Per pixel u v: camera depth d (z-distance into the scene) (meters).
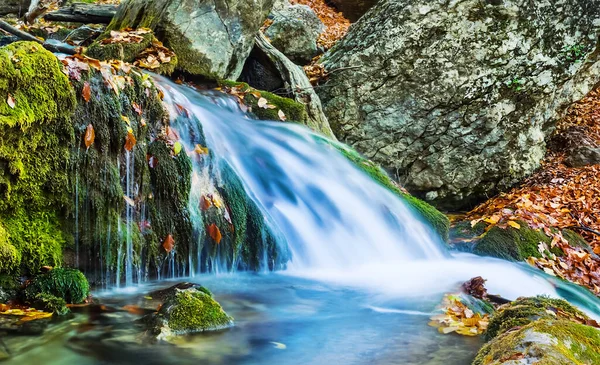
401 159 8.79
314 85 8.77
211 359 2.66
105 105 3.75
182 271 4.28
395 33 8.48
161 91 4.57
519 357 2.20
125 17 7.12
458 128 8.73
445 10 8.38
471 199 9.39
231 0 6.79
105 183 3.72
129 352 2.65
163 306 3.03
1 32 6.52
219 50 6.68
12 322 2.86
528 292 4.88
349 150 6.98
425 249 5.90
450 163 8.87
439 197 9.07
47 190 3.43
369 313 3.55
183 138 4.68
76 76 3.58
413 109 8.64
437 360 2.73
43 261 3.33
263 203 5.15
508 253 6.21
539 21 8.52
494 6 8.34
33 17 7.99
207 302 3.09
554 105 9.71
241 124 5.86
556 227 7.40
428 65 8.52
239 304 3.64
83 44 7.09
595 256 6.91
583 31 8.75
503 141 8.94
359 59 8.62
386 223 5.87
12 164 3.19
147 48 6.12
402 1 8.73
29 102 3.25
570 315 3.22
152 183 4.15
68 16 7.82
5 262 3.11
